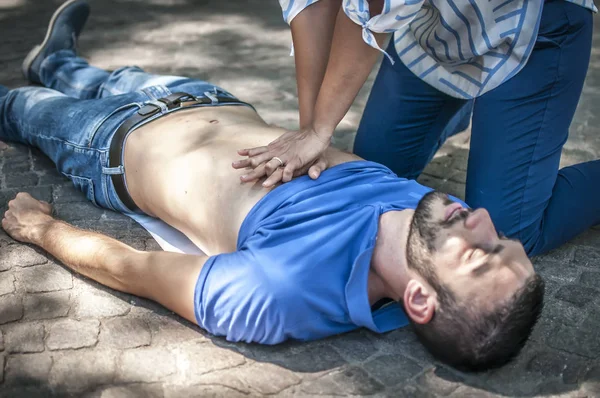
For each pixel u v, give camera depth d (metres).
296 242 1.99
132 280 2.12
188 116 2.57
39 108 2.83
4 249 2.44
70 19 3.49
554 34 2.27
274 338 2.03
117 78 3.15
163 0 5.22
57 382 1.93
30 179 2.89
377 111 2.78
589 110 3.66
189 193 2.33
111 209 2.71
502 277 1.88
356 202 2.11
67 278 2.32
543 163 2.41
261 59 4.22
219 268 2.00
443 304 1.91
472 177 2.50
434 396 1.96
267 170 2.17
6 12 4.79
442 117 2.76
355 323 2.07
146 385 1.94
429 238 1.92
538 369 2.06
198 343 2.09
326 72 2.19
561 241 2.56
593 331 2.21
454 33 2.34
